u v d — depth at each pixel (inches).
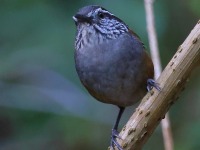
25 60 505.4
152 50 294.7
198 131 452.1
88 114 507.5
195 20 498.3
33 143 519.2
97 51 302.2
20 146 522.3
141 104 245.4
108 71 302.7
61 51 491.2
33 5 509.7
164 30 482.0
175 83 240.7
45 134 519.2
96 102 512.4
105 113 510.9
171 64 242.7
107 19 305.0
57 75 507.5
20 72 515.5
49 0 510.9
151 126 243.3
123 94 313.0
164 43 498.3
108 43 301.6
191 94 509.7
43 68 505.7
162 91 241.6
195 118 497.4
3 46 510.0
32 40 501.4
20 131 525.0
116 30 304.2
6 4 514.0
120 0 486.0
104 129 506.3
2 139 528.4
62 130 502.9
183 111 506.6
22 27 506.6
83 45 305.6
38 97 519.2
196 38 239.1
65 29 495.2
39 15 504.7
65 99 514.0
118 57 300.4
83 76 312.2
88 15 304.5
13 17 511.5
